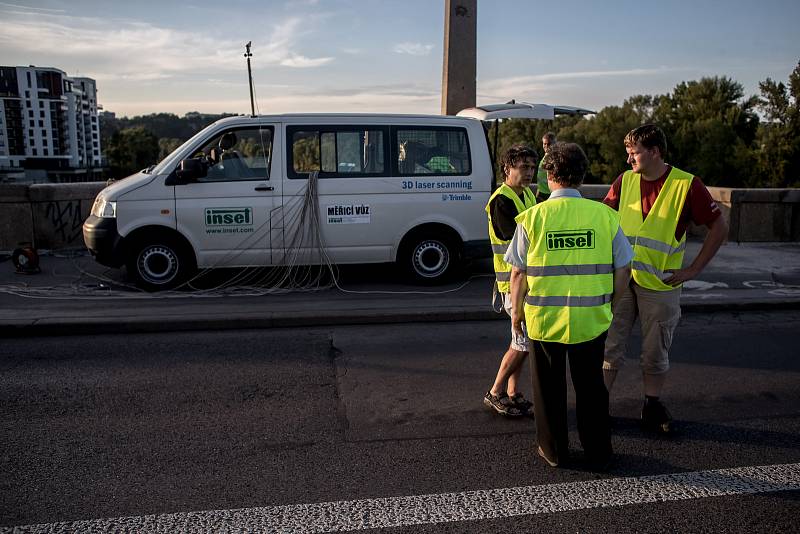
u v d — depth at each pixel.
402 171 8.09
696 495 3.50
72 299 7.45
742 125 53.34
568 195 3.62
